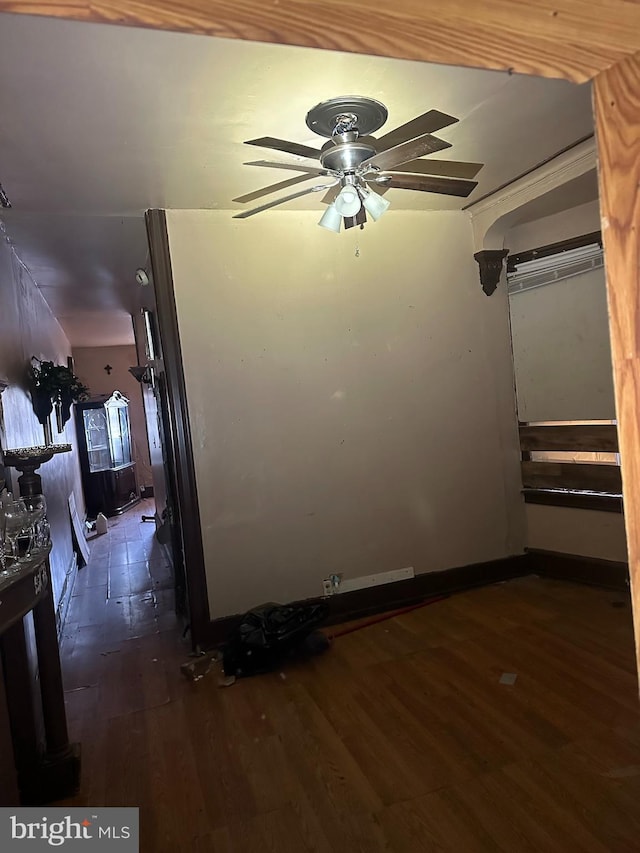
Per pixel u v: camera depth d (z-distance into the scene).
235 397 3.28
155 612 3.90
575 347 3.64
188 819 1.86
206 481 3.23
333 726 2.33
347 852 1.68
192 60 1.84
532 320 3.82
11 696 1.96
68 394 4.46
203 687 2.75
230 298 3.26
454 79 2.09
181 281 3.18
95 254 4.02
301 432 3.41
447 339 3.74
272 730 2.34
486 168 3.08
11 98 1.98
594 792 1.84
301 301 3.40
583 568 3.71
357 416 3.53
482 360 3.84
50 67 1.82
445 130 2.56
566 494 3.74
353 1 0.64
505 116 2.45
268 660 2.83
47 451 2.67
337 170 2.12
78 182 2.73
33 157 2.44
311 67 1.92
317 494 3.45
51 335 5.84
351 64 1.92
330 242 3.46
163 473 4.55
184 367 3.19
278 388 3.36
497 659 2.77
